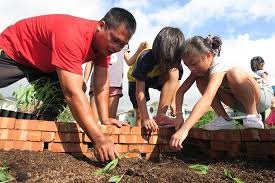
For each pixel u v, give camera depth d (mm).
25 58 1273
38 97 1310
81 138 1282
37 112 1342
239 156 1328
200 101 1259
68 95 1092
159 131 1385
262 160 1287
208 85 1294
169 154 1385
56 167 1054
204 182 1008
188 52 1285
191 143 1461
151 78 1576
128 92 1919
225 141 1370
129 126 1348
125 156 1321
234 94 1436
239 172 1146
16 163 1046
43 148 1229
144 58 1455
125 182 963
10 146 1183
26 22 1285
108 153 1083
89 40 1154
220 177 1076
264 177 1093
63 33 1119
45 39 1222
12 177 959
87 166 1103
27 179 956
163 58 1318
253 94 1400
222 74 1319
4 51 1277
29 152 1167
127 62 1932
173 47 1305
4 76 1290
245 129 1333
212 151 1403
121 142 1326
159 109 1548
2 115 1283
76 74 1094
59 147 1246
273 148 1284
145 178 999
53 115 1394
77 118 1097
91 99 1818
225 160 1304
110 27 1133
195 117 1237
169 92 1542
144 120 1380
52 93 1343
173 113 1751
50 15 1255
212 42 1322
